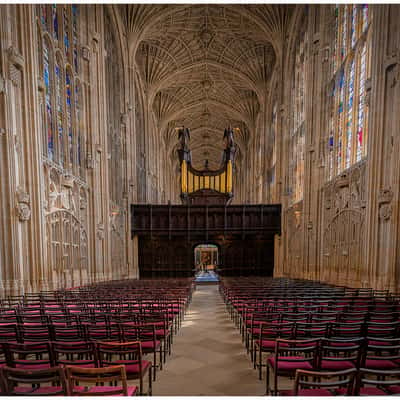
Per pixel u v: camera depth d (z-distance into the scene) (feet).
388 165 35.63
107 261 61.31
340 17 53.78
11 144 31.91
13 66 32.48
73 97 52.47
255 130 143.13
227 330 27.78
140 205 86.12
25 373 9.67
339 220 50.65
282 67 87.92
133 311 22.59
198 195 119.34
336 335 16.70
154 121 136.26
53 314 20.63
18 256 32.09
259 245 89.40
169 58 112.57
